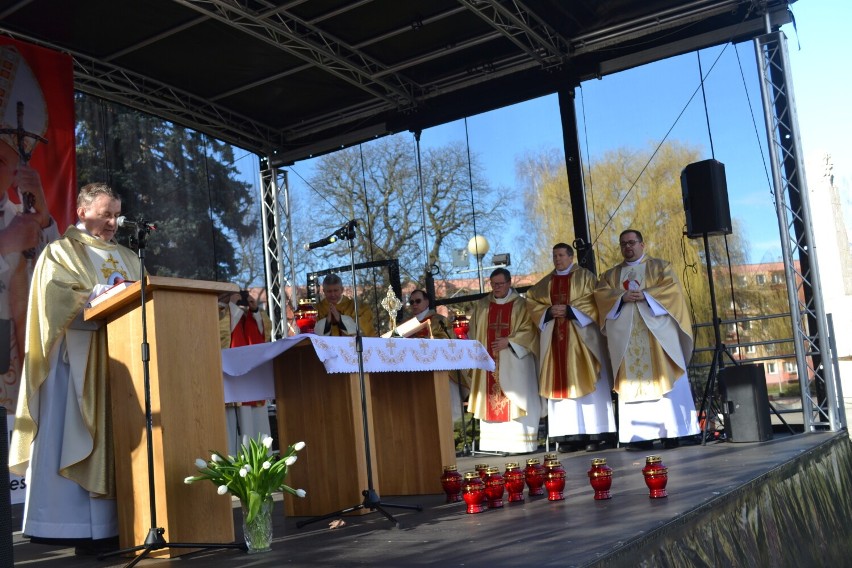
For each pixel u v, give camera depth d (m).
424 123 9.60
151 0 7.17
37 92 7.12
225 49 8.16
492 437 8.34
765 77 7.42
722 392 6.87
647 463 3.95
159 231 8.89
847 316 17.02
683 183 7.37
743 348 8.19
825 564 4.94
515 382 8.23
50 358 3.72
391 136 10.00
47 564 3.54
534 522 3.56
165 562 3.24
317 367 4.59
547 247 9.19
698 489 4.12
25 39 7.47
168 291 3.49
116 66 8.21
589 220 8.90
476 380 8.46
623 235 7.59
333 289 7.22
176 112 9.12
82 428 3.66
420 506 4.35
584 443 8.03
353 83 8.79
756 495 4.34
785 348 8.03
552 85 8.89
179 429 3.45
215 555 3.35
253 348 4.20
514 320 8.30
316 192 10.28
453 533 3.48
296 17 7.65
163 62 8.27
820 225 17.58
